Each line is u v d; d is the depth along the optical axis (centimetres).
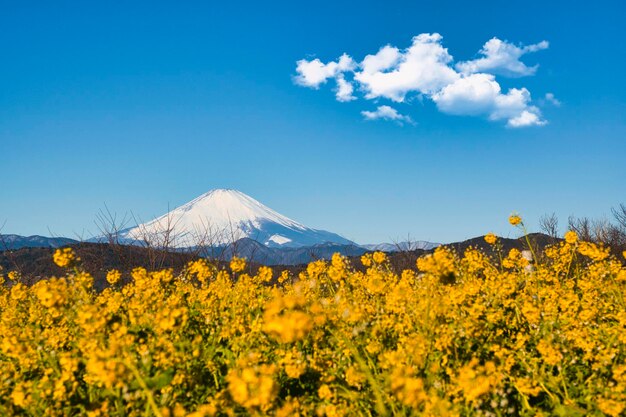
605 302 892
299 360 540
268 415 440
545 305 773
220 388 555
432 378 502
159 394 513
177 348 580
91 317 582
